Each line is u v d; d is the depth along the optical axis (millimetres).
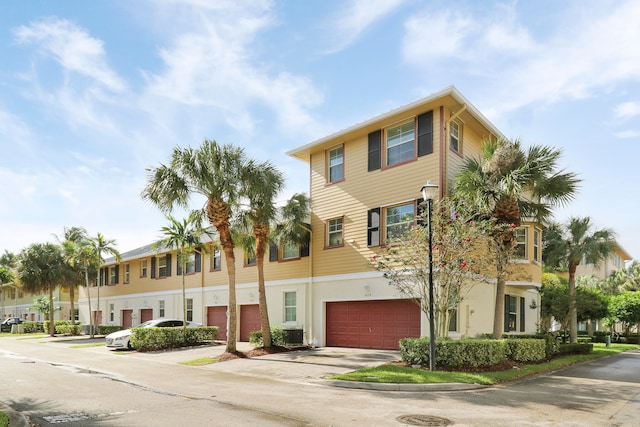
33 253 39000
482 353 14281
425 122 19359
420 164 19250
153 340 22859
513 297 23453
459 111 18984
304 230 22766
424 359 14375
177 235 26375
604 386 12383
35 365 17766
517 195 16250
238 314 26984
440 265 15312
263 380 13406
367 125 20828
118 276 40469
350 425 7988
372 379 12250
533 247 21812
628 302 34500
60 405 9820
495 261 16906
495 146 18328
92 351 23766
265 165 19016
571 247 25703
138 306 36781
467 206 16344
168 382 13109
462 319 18922
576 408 9570
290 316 23812
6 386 12531
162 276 34125
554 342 19172
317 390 11641
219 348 22453
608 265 47312
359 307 20906
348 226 21578
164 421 8250
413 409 9328
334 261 21938
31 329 47438
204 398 10539
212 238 27422
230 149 18469
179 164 17906
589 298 27125
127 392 11430
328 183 22812
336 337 21625
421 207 18547
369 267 20203
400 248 16531
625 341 35938
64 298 52281
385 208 20359
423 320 18250
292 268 23875
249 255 23266
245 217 19969
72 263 38281
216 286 28984
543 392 11375
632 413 9164
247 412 8977
